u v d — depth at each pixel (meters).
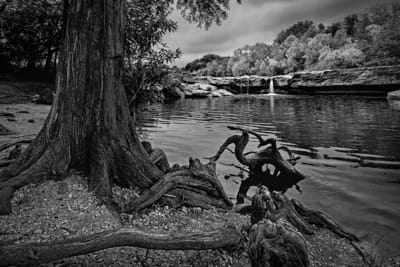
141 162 5.49
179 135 15.05
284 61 84.75
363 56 58.47
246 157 9.52
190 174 5.68
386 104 28.52
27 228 3.78
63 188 4.83
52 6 26.38
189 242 3.20
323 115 22.38
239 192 7.43
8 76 26.48
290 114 24.02
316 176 8.23
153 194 5.08
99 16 5.11
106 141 5.21
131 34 9.17
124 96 5.56
